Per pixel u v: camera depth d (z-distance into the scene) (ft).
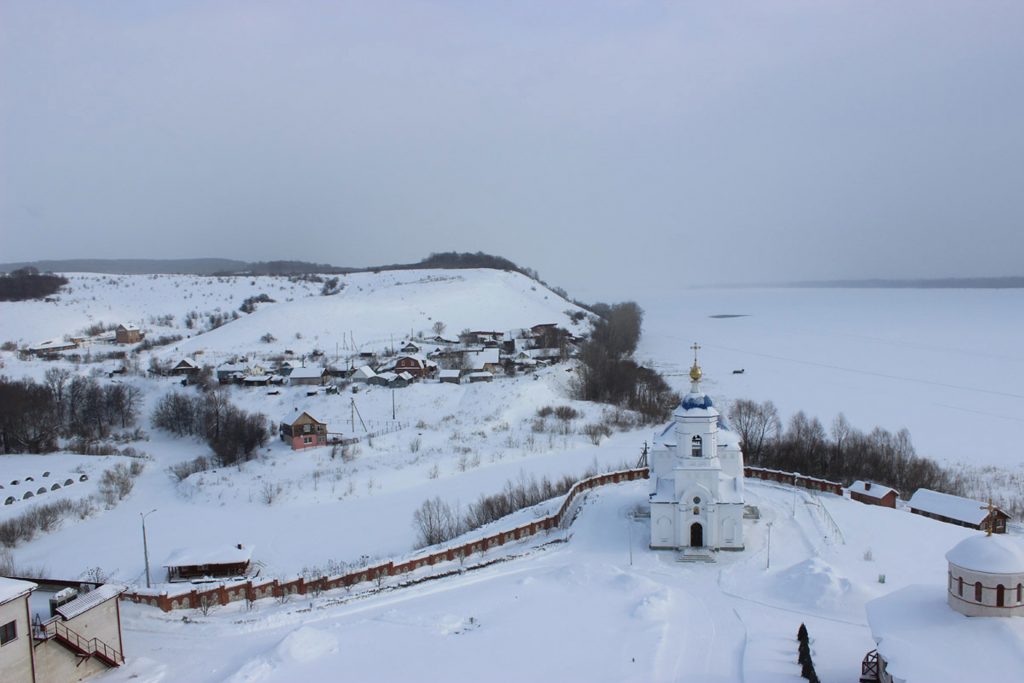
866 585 154.71
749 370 575.79
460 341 625.41
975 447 336.08
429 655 132.05
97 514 276.21
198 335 650.84
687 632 140.97
